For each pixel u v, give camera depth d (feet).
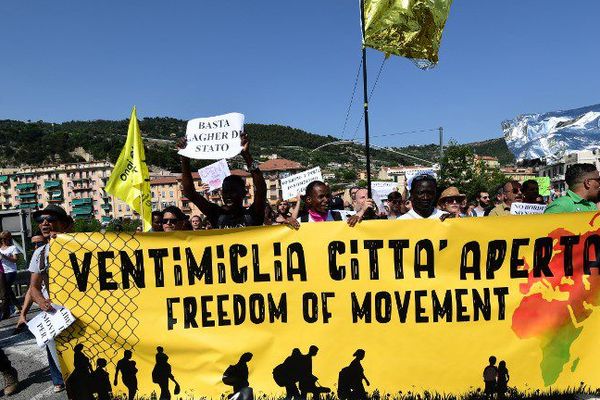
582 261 11.61
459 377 11.45
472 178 112.57
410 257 11.55
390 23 16.72
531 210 21.34
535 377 11.47
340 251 11.55
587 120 43.34
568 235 11.56
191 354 11.50
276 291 11.57
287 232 11.57
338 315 11.52
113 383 11.49
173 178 312.50
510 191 22.65
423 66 17.12
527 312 11.53
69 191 370.73
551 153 43.78
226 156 13.51
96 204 367.66
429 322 11.51
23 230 35.96
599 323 11.59
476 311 11.51
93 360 11.52
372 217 16.21
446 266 11.54
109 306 11.52
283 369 11.48
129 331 11.50
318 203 15.11
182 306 11.58
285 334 11.55
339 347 11.50
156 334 11.51
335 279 11.53
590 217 11.55
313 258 11.55
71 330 11.50
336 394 11.44
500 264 11.55
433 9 16.58
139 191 21.35
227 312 11.57
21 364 17.74
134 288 11.54
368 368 11.45
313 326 11.53
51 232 13.96
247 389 10.62
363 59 17.07
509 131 47.42
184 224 18.54
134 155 21.47
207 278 11.57
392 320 11.51
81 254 11.48
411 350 11.46
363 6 16.94
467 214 25.29
